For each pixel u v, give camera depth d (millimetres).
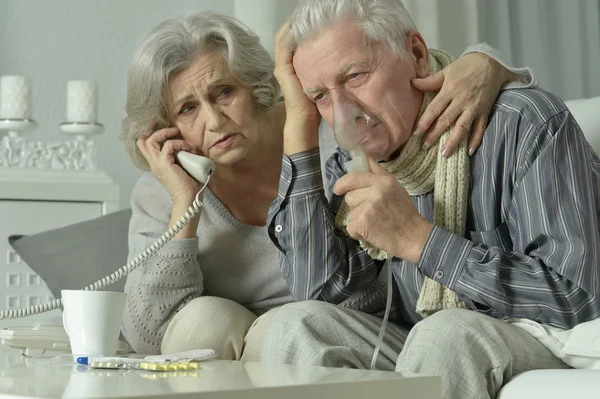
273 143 2176
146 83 2109
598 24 3592
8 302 3020
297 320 1562
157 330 2074
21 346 1731
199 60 2086
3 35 3531
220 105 2102
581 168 1547
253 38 2158
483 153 1632
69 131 3285
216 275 2186
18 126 3225
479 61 1677
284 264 1878
